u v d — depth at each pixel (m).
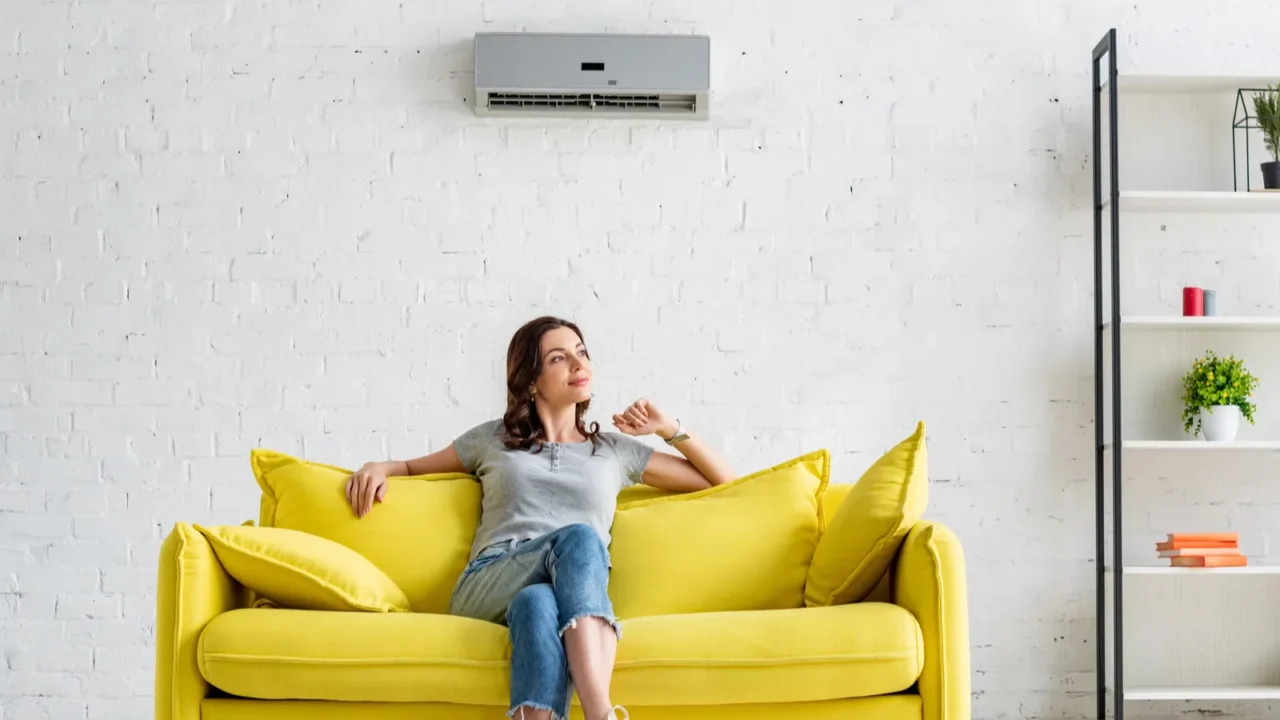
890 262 4.00
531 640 2.35
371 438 3.93
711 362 3.97
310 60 4.00
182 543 2.48
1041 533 3.96
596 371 3.96
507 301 3.97
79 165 3.95
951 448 3.97
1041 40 4.06
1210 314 3.86
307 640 2.42
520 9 4.03
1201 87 3.99
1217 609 3.97
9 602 3.87
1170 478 4.00
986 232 4.02
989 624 3.94
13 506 3.88
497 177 3.99
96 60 3.98
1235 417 3.85
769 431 3.96
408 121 4.00
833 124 4.04
